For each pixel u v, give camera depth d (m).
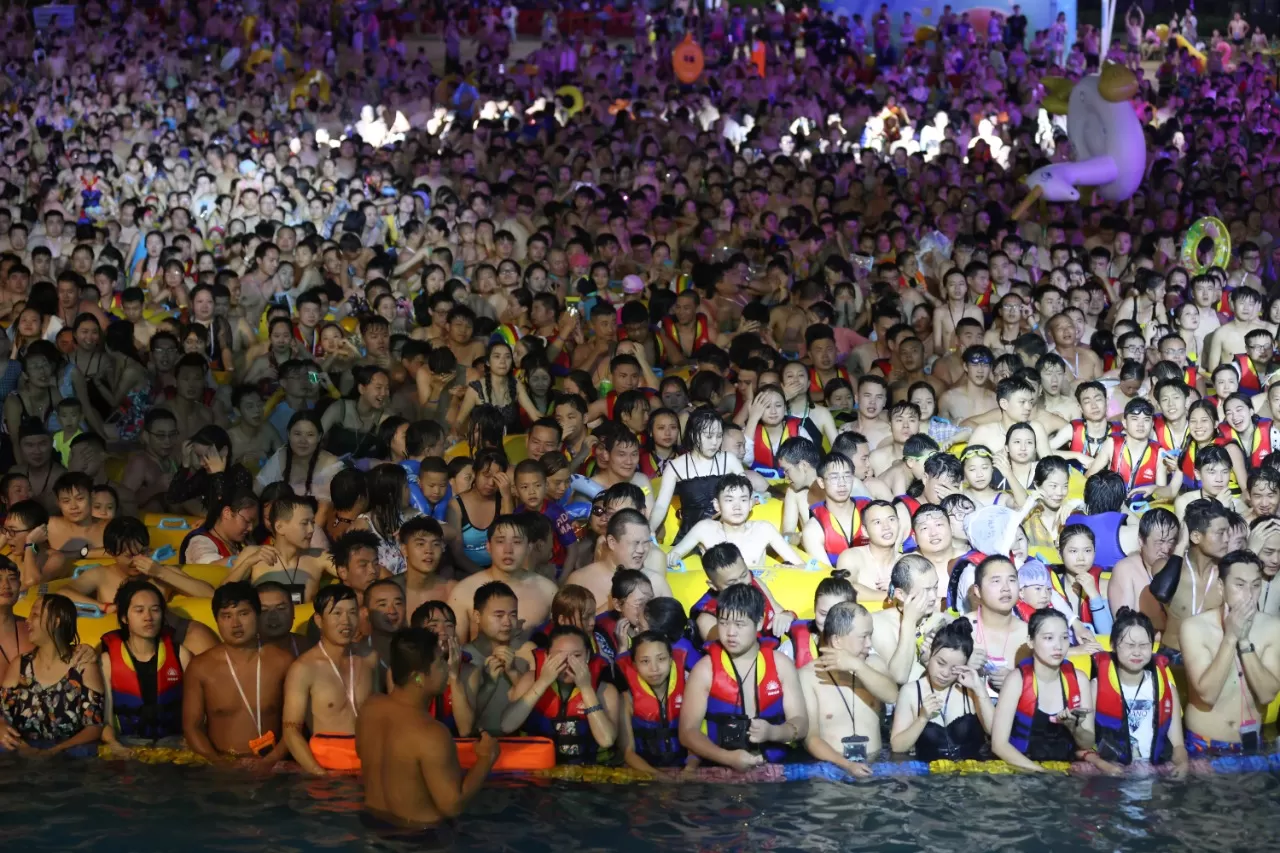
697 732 7.95
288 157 21.28
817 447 9.84
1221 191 20.45
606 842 7.02
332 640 7.95
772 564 9.55
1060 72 29.92
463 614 8.48
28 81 27.03
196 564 9.14
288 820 7.20
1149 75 33.38
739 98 27.11
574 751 8.00
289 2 30.66
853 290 14.83
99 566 9.07
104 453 10.13
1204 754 8.16
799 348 14.20
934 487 9.47
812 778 7.82
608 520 8.64
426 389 11.77
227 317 13.46
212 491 9.40
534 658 8.23
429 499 9.39
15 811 7.27
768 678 7.95
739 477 9.24
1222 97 29.48
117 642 8.20
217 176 20.00
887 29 32.75
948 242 17.59
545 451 10.00
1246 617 7.89
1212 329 13.81
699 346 13.68
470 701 7.93
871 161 21.55
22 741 8.12
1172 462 10.71
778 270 15.22
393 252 17.39
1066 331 12.73
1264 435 11.19
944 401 11.91
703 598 8.62
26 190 20.09
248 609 7.97
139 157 20.09
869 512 9.11
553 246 15.80
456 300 13.90
